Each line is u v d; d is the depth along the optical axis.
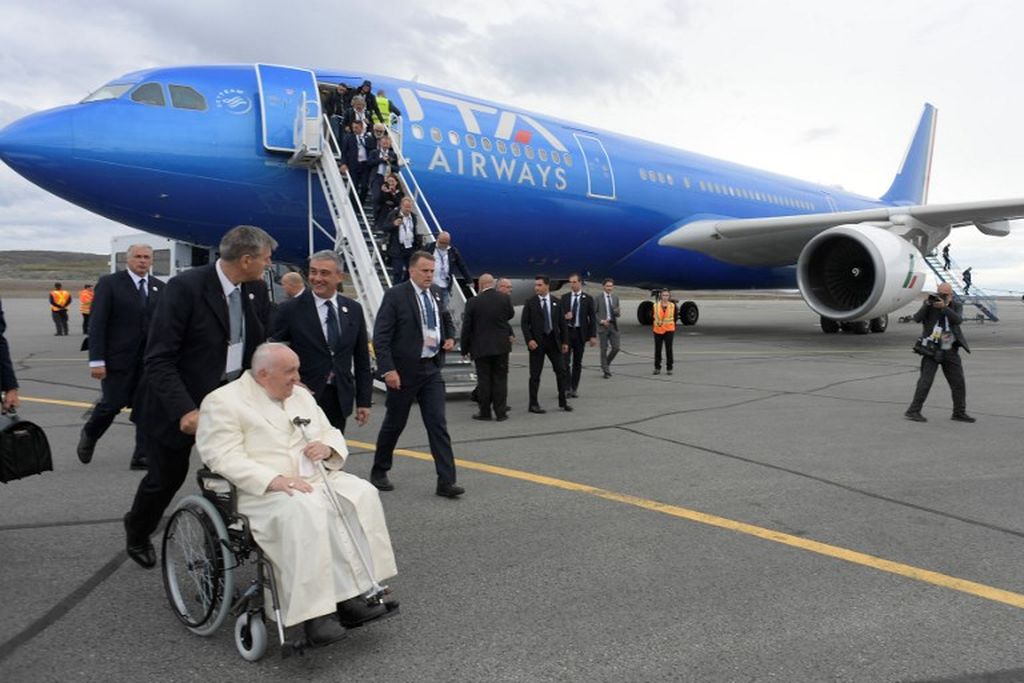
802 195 21.89
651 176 16.59
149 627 3.04
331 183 9.98
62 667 2.69
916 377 11.05
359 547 2.89
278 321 4.62
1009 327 24.88
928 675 2.64
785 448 6.30
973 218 15.72
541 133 14.32
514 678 2.63
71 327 23.31
